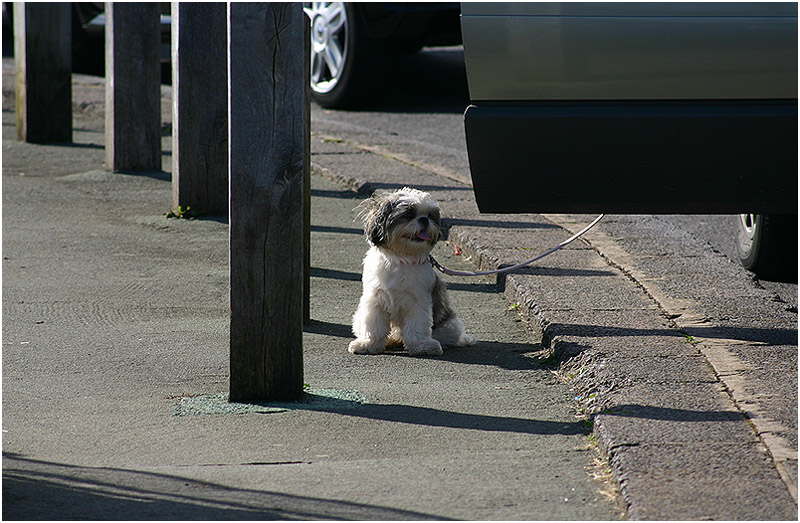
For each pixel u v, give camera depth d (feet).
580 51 26.99
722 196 27.94
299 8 26.30
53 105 75.56
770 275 43.50
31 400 28.43
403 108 85.87
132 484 22.41
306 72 34.81
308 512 20.89
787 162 27.32
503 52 27.20
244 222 27.37
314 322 37.45
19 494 21.63
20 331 35.27
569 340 31.94
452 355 33.47
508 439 25.46
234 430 26.11
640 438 23.70
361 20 81.05
